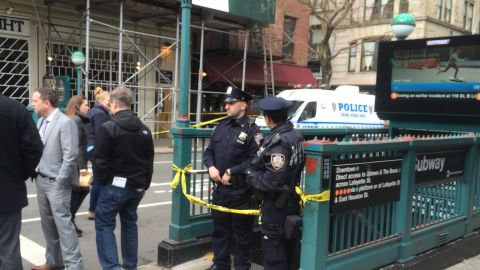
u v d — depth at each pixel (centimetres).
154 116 1780
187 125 471
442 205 494
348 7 1978
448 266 488
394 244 423
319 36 2836
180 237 467
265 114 356
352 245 387
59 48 1509
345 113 1480
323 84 2033
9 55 1402
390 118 702
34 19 1434
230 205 408
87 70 1349
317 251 341
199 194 541
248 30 1803
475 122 607
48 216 438
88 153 602
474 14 2950
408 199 425
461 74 605
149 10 1521
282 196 346
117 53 1650
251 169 359
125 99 410
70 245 427
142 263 491
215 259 430
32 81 1456
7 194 346
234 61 2005
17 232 361
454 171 502
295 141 344
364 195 377
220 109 2002
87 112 610
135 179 410
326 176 341
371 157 381
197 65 1930
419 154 440
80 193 567
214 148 420
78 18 1530
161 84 1795
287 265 374
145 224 655
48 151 418
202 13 1551
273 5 1728
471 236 531
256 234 509
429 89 639
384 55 689
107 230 406
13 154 346
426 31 2564
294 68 2308
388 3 2675
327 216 346
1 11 1364
